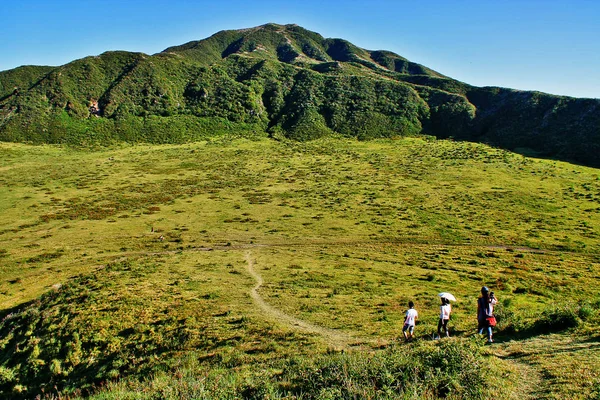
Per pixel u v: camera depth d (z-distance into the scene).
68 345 24.97
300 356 17.59
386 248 54.72
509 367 13.12
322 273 40.25
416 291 33.62
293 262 46.19
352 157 127.81
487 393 11.01
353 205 79.06
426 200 82.06
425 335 20.11
